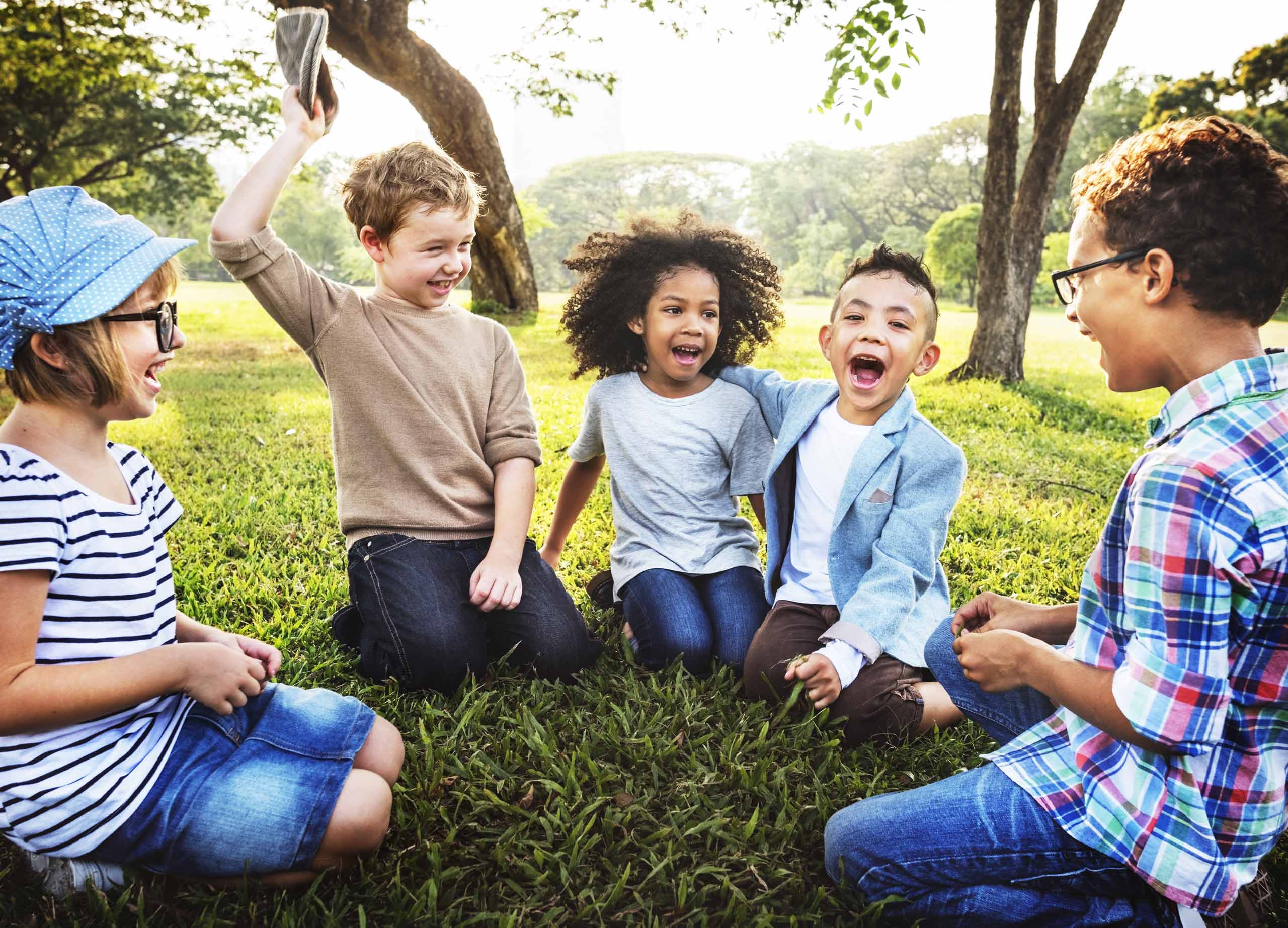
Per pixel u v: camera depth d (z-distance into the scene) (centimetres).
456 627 236
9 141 2552
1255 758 135
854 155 6994
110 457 167
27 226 148
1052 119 803
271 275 231
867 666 224
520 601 246
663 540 273
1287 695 132
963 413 666
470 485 259
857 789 197
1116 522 144
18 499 143
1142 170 140
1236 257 133
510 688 238
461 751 208
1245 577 126
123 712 157
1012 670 154
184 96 2692
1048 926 154
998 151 822
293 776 162
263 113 2750
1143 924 148
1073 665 145
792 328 1536
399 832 180
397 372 247
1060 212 5259
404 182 239
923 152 6588
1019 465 498
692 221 290
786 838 180
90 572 152
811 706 227
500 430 264
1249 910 152
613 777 196
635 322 279
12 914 156
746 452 280
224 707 160
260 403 639
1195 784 136
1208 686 126
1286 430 128
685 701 226
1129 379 151
